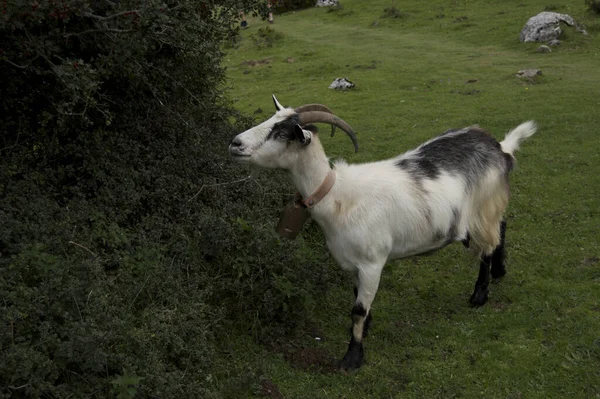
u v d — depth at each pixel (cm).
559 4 2339
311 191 466
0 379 345
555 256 651
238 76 1830
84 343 367
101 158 537
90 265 434
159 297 469
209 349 460
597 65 1606
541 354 484
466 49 1945
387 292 609
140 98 608
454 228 518
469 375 467
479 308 568
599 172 886
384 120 1250
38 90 523
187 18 550
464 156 531
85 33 502
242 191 636
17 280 405
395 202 483
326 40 2256
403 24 2416
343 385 466
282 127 446
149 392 388
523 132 585
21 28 436
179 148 620
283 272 539
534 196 817
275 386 455
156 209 563
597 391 438
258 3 648
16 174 511
